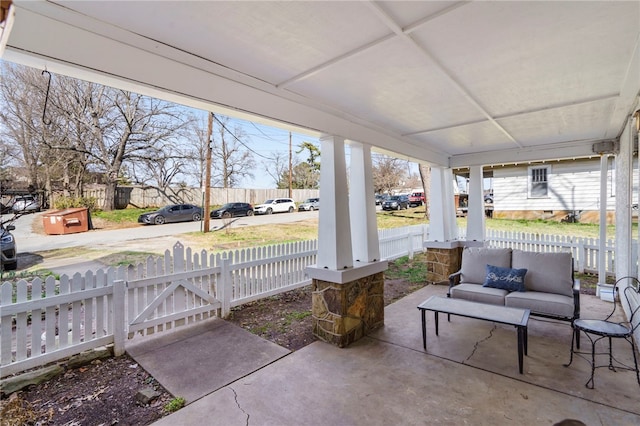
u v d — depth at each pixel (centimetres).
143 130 1723
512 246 773
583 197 1177
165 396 267
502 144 564
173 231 1309
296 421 235
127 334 361
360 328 387
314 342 371
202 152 1988
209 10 188
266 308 491
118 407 253
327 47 233
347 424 231
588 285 611
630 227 416
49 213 1243
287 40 223
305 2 180
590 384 278
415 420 234
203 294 430
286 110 320
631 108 364
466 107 364
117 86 227
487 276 441
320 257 386
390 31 212
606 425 225
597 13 191
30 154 1405
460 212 1639
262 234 1265
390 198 2005
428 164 630
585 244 698
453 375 296
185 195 1908
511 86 307
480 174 659
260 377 295
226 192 2080
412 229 944
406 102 347
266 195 2241
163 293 390
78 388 279
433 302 370
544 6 185
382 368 310
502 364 316
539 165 1248
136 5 182
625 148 443
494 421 231
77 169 1575
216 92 264
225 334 392
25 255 882
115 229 1361
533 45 231
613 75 282
